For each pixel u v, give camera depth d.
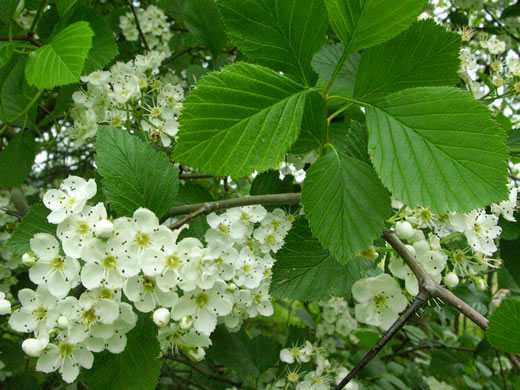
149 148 0.20
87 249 0.18
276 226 0.27
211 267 0.18
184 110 0.16
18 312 0.19
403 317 0.16
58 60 0.22
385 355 0.55
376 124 0.17
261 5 0.18
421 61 0.18
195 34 0.35
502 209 0.21
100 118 0.31
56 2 0.28
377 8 0.16
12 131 0.43
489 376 0.52
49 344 0.18
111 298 0.18
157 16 0.46
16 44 0.26
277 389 0.32
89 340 0.18
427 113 0.16
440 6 0.52
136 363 0.19
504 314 0.15
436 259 0.19
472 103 0.16
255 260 0.26
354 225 0.17
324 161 0.17
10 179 0.36
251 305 0.27
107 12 0.53
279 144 0.16
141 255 0.18
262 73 0.16
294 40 0.18
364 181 0.17
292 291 0.20
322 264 0.21
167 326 0.21
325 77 0.30
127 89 0.29
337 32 0.17
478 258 0.21
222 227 0.26
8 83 0.33
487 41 0.34
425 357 0.67
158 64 0.31
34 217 0.21
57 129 0.36
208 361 0.38
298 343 0.34
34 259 0.19
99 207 0.18
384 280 0.19
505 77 0.31
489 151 0.15
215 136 0.16
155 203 0.20
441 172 0.15
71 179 0.19
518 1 0.50
